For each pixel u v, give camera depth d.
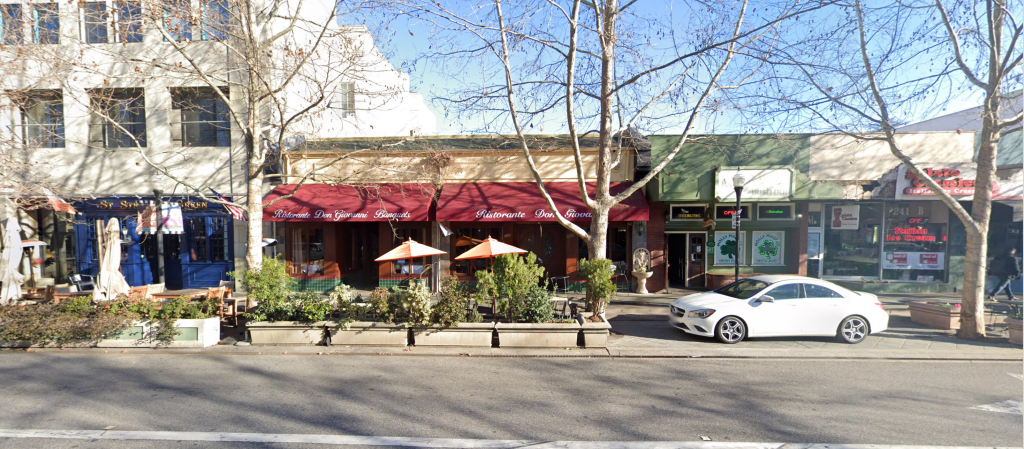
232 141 14.55
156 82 14.38
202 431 5.04
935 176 13.35
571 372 7.26
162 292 11.62
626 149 14.69
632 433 5.04
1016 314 9.23
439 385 6.61
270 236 14.88
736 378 6.99
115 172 14.77
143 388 6.44
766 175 13.74
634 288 14.91
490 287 9.01
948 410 5.69
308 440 4.84
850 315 9.01
